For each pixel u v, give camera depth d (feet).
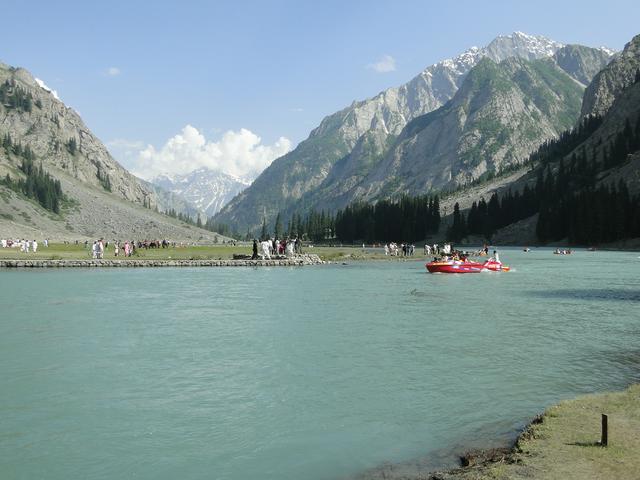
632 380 63.67
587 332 93.61
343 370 68.95
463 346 82.38
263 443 46.55
